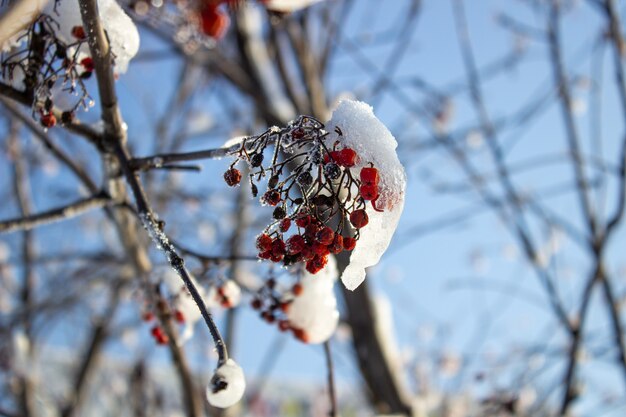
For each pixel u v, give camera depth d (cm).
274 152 44
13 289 146
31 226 61
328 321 64
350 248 45
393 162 45
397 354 100
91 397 155
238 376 42
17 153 125
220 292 66
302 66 108
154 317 69
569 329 108
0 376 120
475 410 120
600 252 107
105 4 56
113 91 54
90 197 63
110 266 119
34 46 53
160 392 150
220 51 112
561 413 105
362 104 46
